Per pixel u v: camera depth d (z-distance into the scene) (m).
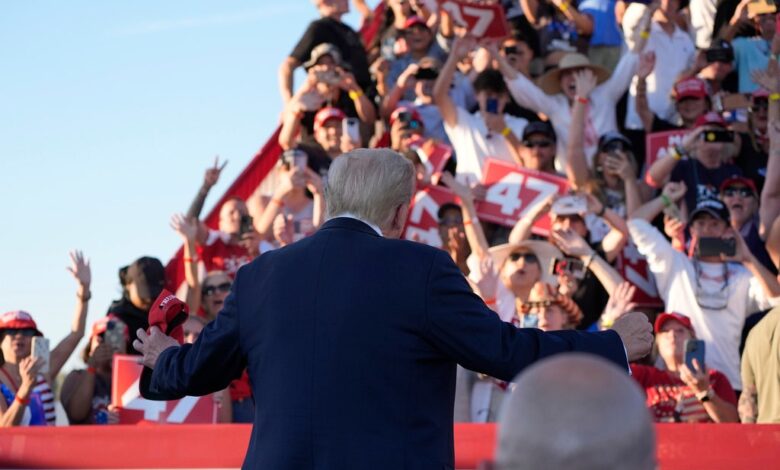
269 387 2.98
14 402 6.64
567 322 7.30
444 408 3.00
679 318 6.90
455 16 9.62
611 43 10.38
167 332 3.50
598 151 9.09
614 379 1.42
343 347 2.93
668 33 10.33
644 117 9.70
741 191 8.55
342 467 2.86
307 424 2.89
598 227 8.81
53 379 7.55
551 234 8.58
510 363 2.92
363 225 3.11
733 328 7.79
